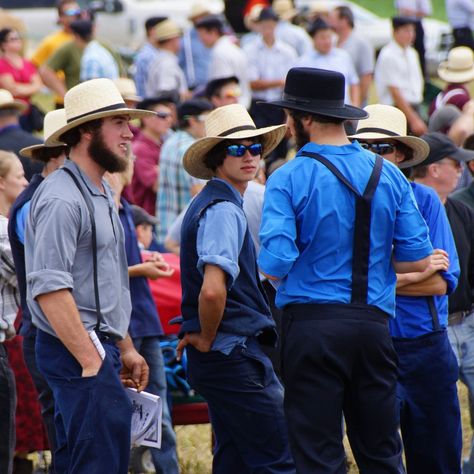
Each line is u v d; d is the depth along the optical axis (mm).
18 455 22641
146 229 26188
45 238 16984
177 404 23969
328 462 17125
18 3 95312
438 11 105500
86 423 17078
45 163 20156
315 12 59938
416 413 20250
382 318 17312
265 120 47406
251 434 18672
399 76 51219
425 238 17594
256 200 21609
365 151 17641
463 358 22484
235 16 65625
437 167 22000
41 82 46969
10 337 20109
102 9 91688
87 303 17500
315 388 17094
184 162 19281
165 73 48344
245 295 18656
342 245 17094
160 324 22234
